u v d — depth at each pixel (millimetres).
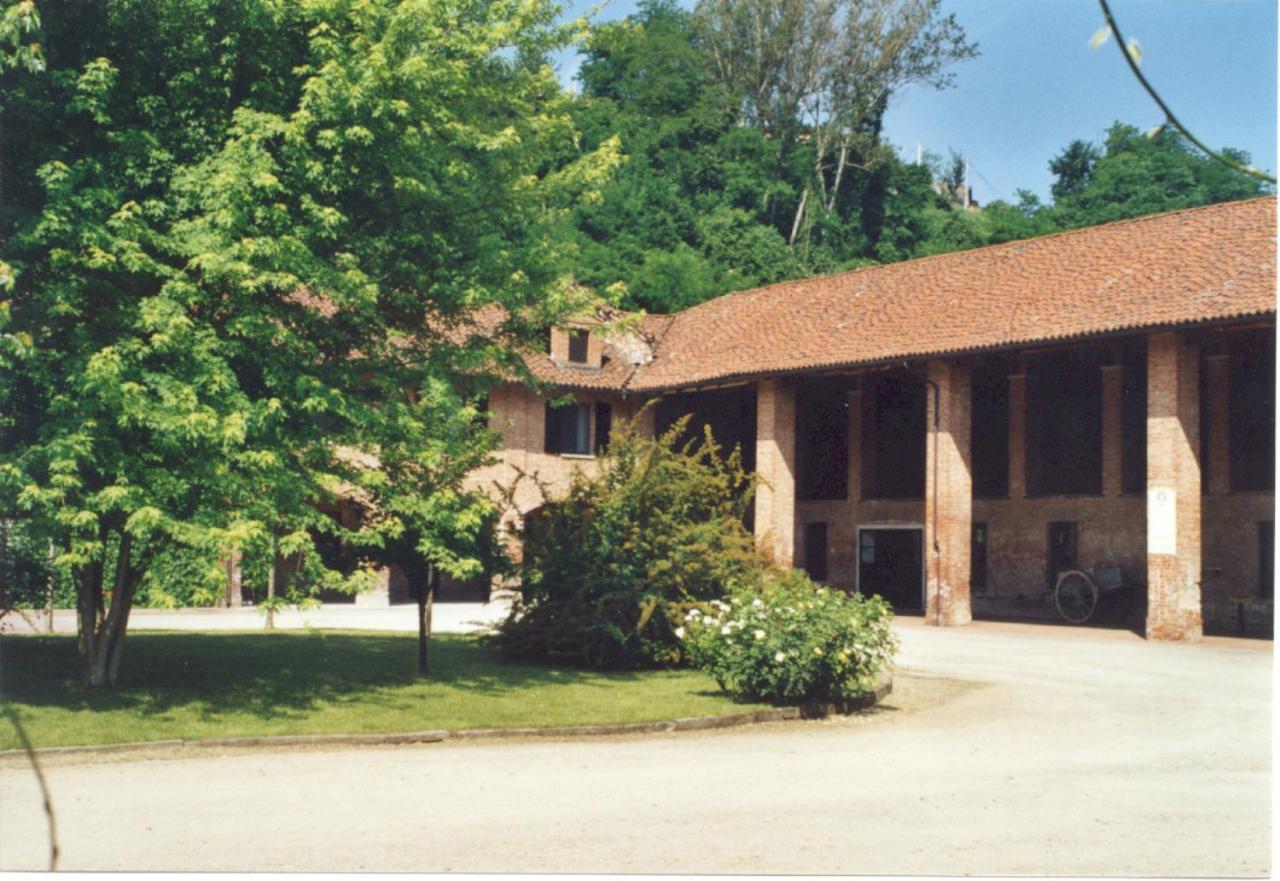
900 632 28234
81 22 13180
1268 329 25422
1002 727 13680
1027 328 28453
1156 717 14547
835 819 8547
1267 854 7516
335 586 13648
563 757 11414
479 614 32719
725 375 34750
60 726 11906
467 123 17156
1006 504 34625
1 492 11891
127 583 14273
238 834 7965
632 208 56469
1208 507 29828
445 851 7492
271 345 13523
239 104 14117
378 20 14375
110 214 12828
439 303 16016
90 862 7176
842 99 60812
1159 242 29938
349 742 11977
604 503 19328
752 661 14367
